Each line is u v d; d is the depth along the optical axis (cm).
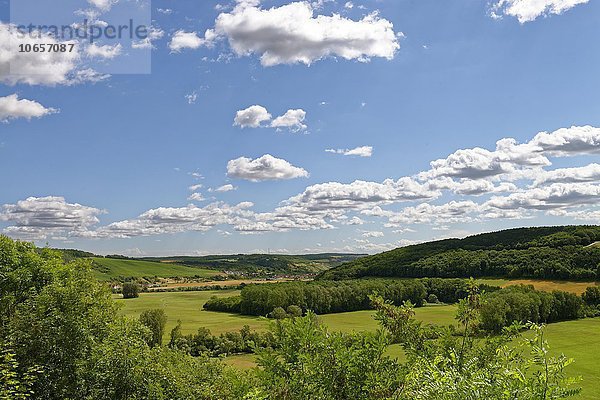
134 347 1694
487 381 452
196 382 1753
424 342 609
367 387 525
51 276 2323
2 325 1914
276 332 576
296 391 527
